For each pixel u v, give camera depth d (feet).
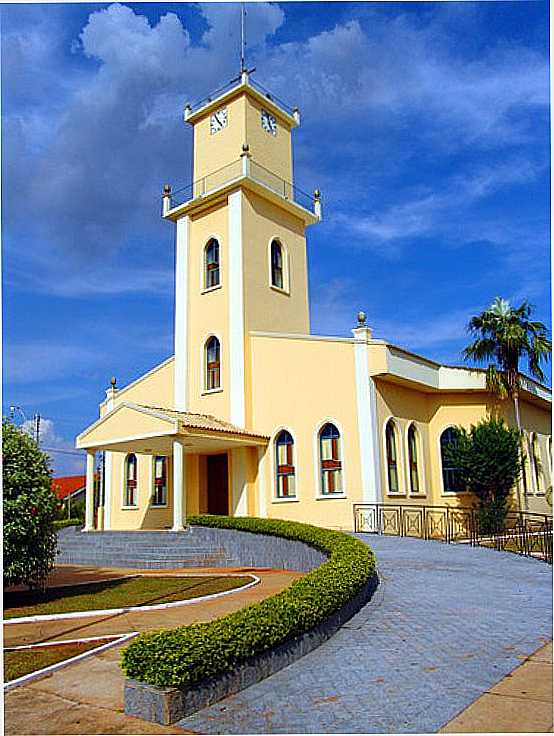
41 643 28.76
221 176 87.45
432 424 81.00
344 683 21.79
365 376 70.49
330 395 72.69
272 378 77.82
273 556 54.65
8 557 39.91
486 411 82.07
